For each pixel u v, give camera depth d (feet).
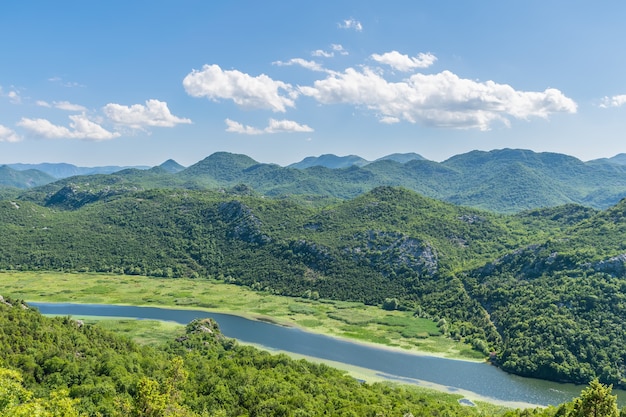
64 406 216.74
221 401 397.19
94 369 391.24
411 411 433.07
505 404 541.75
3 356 366.84
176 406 288.51
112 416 287.28
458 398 552.00
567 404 404.57
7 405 185.26
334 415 373.20
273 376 464.65
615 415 270.87
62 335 439.63
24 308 491.72
